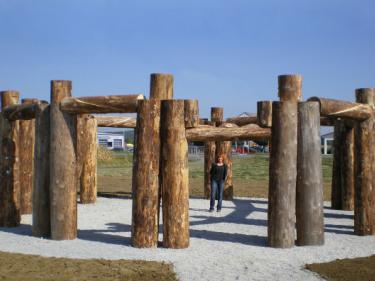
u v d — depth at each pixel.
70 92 10.38
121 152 58.19
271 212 9.73
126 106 9.65
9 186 11.97
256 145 69.00
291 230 9.71
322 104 10.05
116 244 9.89
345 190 15.83
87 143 16.95
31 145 14.33
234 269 7.98
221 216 14.27
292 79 10.10
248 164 39.59
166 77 9.80
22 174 14.16
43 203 10.59
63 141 10.24
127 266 8.06
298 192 9.95
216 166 15.21
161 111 9.66
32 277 7.38
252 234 11.27
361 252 9.37
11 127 12.07
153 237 9.59
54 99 10.26
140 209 9.56
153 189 9.56
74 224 10.44
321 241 9.96
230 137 11.67
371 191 11.21
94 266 8.06
